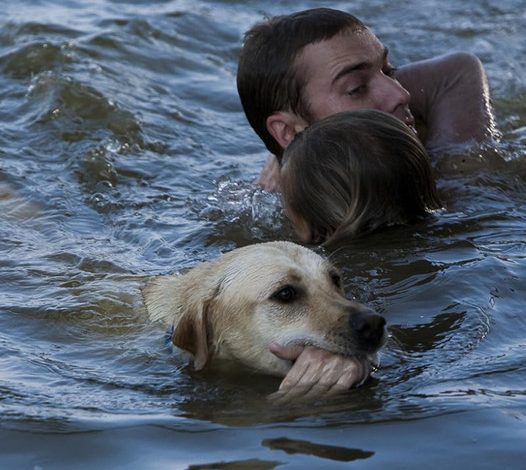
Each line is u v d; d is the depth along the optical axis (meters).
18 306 9.84
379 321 8.30
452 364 8.29
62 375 8.50
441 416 7.38
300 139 11.47
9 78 17.09
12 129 15.30
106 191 13.36
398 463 6.74
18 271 10.76
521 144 13.49
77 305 9.84
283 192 11.56
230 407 7.84
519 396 7.66
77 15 19.80
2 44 18.36
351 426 7.32
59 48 17.77
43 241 11.74
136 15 19.92
